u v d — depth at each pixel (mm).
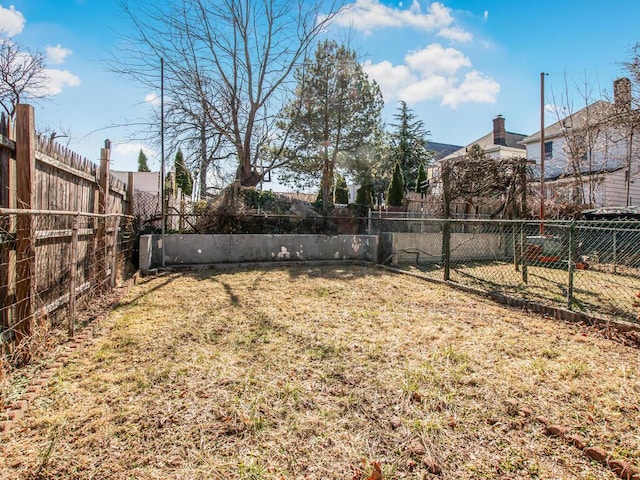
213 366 2707
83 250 4207
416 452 1775
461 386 2463
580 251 8570
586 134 13766
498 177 10430
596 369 2781
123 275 6375
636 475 1618
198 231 8938
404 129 25141
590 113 14719
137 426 1931
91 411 2059
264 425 1969
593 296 5234
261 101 12508
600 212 9750
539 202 12188
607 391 2428
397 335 3510
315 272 7484
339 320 4008
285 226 10008
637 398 2330
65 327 3482
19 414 1995
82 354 2904
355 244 9383
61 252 3602
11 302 2697
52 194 3406
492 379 2578
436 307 4676
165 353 2955
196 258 8023
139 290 5453
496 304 4910
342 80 12203
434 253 9375
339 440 1860
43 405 2113
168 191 9992
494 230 10375
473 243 9805
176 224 10172
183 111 11602
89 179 4352
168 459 1690
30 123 2768
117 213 5520
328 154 12875
